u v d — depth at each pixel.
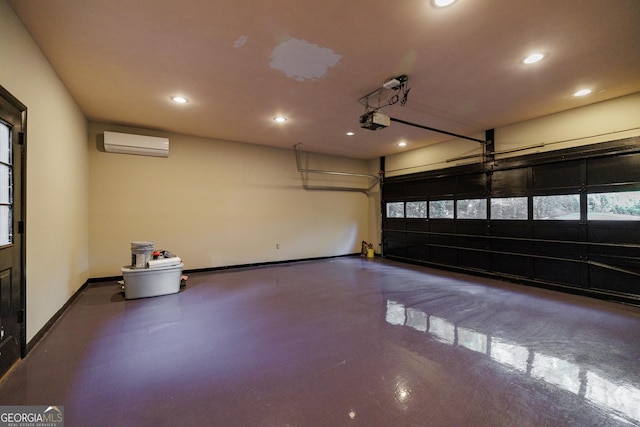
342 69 3.14
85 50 2.74
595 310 3.59
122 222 5.12
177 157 5.65
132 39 2.57
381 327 3.07
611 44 2.68
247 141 6.32
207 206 5.98
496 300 4.04
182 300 4.03
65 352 2.49
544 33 2.50
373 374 2.16
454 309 3.66
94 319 3.28
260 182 6.67
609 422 1.66
